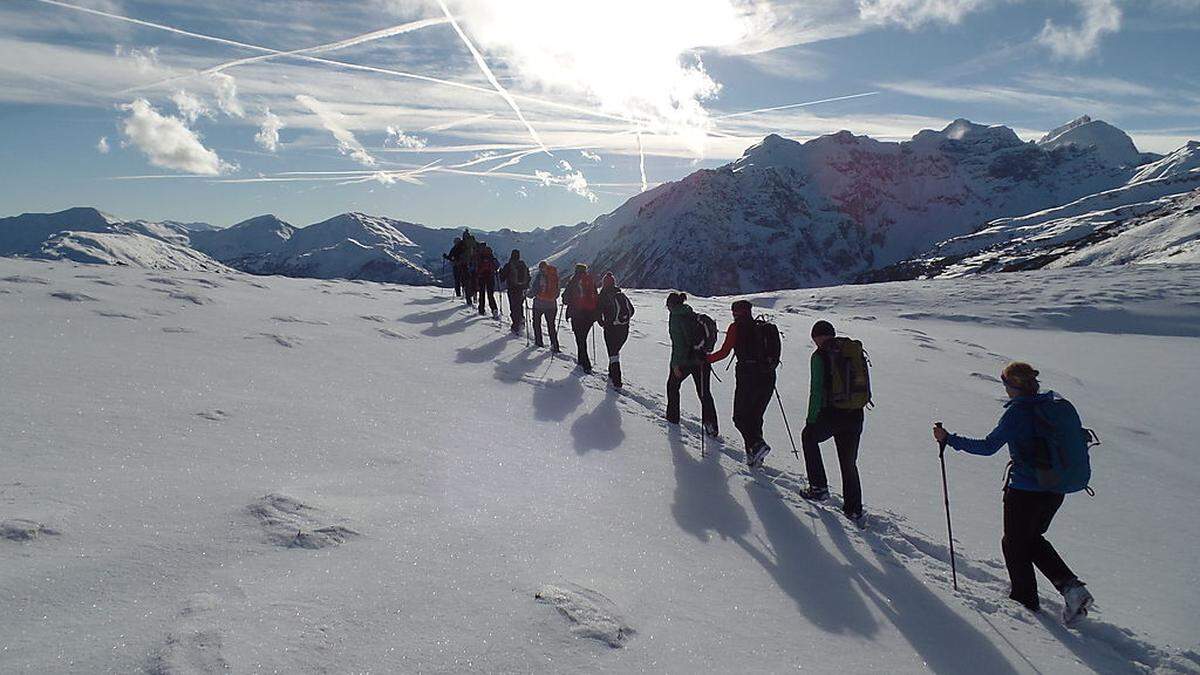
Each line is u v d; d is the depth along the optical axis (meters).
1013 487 5.59
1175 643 5.25
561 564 4.71
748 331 8.30
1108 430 13.20
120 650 3.05
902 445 10.50
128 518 4.33
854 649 4.39
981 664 4.55
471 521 5.18
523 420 8.40
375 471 5.94
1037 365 20.80
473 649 3.55
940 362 19.25
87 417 6.11
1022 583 5.61
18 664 2.85
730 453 8.81
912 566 6.07
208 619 3.39
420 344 12.30
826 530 6.57
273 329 11.55
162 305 12.17
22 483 4.54
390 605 3.82
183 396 7.21
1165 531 8.10
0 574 3.45
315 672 3.14
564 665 3.57
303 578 3.96
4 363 7.41
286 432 6.59
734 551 5.63
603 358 13.89
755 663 3.97
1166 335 30.50
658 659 3.81
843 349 7.21
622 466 7.28
